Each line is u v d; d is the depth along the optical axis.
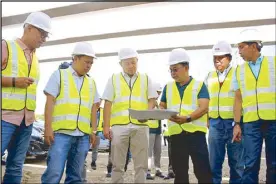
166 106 3.22
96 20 9.70
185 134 2.92
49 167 2.94
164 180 4.64
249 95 3.19
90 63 3.21
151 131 4.86
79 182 3.16
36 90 3.20
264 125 3.12
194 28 9.55
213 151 3.79
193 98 2.99
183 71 2.99
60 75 3.12
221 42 3.98
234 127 3.43
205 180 2.82
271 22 8.93
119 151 3.43
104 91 3.57
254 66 3.24
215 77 3.98
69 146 3.07
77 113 3.11
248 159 3.15
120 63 3.62
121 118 3.43
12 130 2.95
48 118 2.98
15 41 3.02
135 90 3.53
